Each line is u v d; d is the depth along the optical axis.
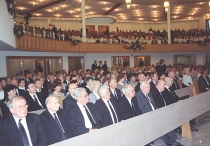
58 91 4.80
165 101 4.77
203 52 19.62
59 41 13.06
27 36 9.59
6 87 4.64
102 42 16.12
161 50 17.86
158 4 17.09
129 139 3.00
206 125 5.27
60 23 21.59
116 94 4.98
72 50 14.27
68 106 3.56
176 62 19.91
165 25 24.50
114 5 17.42
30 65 13.20
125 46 16.92
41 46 11.16
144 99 4.29
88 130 3.32
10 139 2.67
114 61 18.08
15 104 2.67
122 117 3.92
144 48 17.31
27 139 2.72
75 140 2.41
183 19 24.02
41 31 11.45
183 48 18.05
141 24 24.25
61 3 16.16
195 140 4.39
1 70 10.88
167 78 5.02
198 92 7.36
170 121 3.83
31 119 2.87
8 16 7.06
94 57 17.41
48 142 3.00
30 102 4.88
